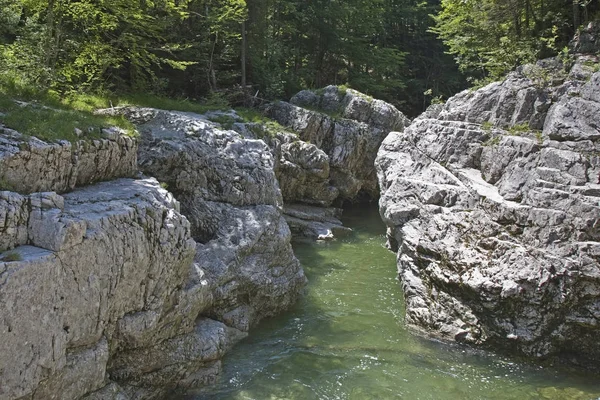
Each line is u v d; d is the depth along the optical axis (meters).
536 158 14.36
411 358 12.65
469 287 13.45
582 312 12.46
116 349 9.14
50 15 16.98
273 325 14.09
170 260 9.80
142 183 11.02
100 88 18.83
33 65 16.11
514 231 13.70
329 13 35.75
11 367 6.75
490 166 15.53
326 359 12.31
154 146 14.48
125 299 8.94
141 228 9.17
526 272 12.86
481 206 14.68
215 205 14.27
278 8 34.81
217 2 27.98
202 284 10.95
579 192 13.07
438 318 14.15
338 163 28.39
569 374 12.34
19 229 7.51
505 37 21.61
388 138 19.62
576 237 12.73
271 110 28.98
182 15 23.27
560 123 14.38
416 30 47.03
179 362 10.28
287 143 24.83
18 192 8.14
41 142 8.73
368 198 34.00
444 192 15.71
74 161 9.48
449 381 11.67
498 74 20.77
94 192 9.66
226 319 12.78
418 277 15.34
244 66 29.31
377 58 39.16
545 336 12.76
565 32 20.39
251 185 14.69
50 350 7.31
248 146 15.57
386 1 45.47
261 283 13.84
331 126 28.75
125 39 19.86
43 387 7.32
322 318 14.74
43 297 7.17
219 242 13.45
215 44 28.39
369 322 14.64
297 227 24.11
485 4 23.66
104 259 8.30
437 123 17.56
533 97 15.86
